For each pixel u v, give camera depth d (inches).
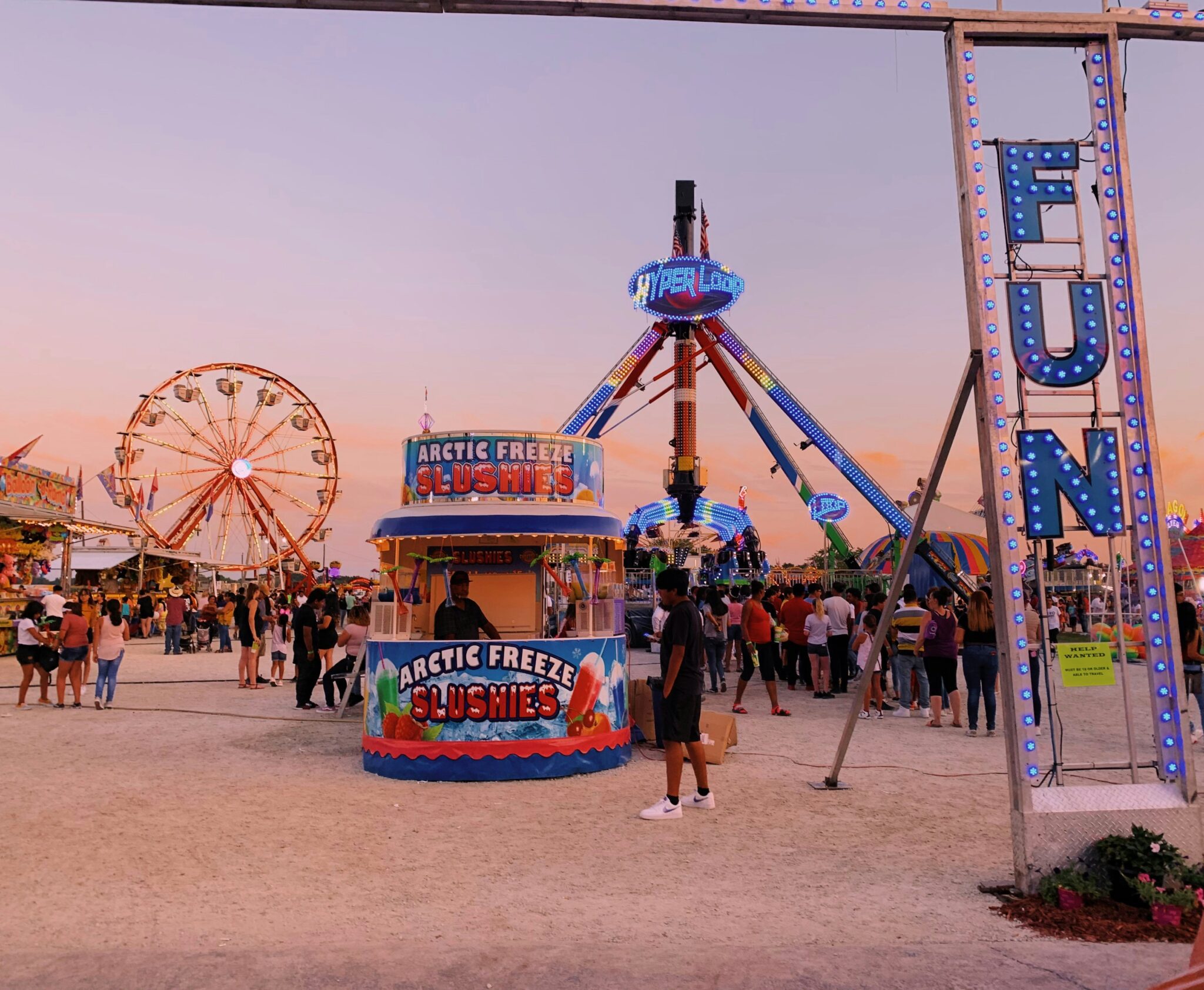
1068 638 953.5
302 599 1008.2
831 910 181.0
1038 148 209.2
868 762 355.6
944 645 452.4
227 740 410.6
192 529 1588.3
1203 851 191.5
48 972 144.4
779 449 1205.7
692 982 139.3
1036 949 154.8
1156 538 202.2
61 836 243.4
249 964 147.6
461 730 325.4
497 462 362.0
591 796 297.4
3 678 708.7
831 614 599.8
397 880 204.7
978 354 204.1
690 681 271.0
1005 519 198.7
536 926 172.9
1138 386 204.7
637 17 207.5
